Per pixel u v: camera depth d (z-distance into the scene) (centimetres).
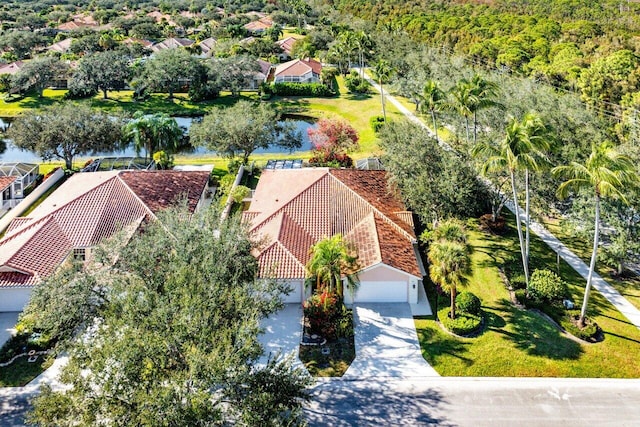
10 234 3969
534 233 4575
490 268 4022
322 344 3195
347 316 3353
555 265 4034
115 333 2197
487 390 2848
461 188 3962
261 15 19638
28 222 4103
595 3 14225
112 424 1895
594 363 3027
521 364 3022
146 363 2017
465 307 3397
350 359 3080
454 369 2994
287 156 6600
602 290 3725
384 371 2984
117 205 4306
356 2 18300
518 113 5478
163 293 2542
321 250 3247
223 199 5188
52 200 4441
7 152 7031
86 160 6519
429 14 15412
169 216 3114
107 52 9769
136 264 2702
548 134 3525
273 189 4703
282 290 3023
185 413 1833
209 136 5844
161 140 5947
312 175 4728
